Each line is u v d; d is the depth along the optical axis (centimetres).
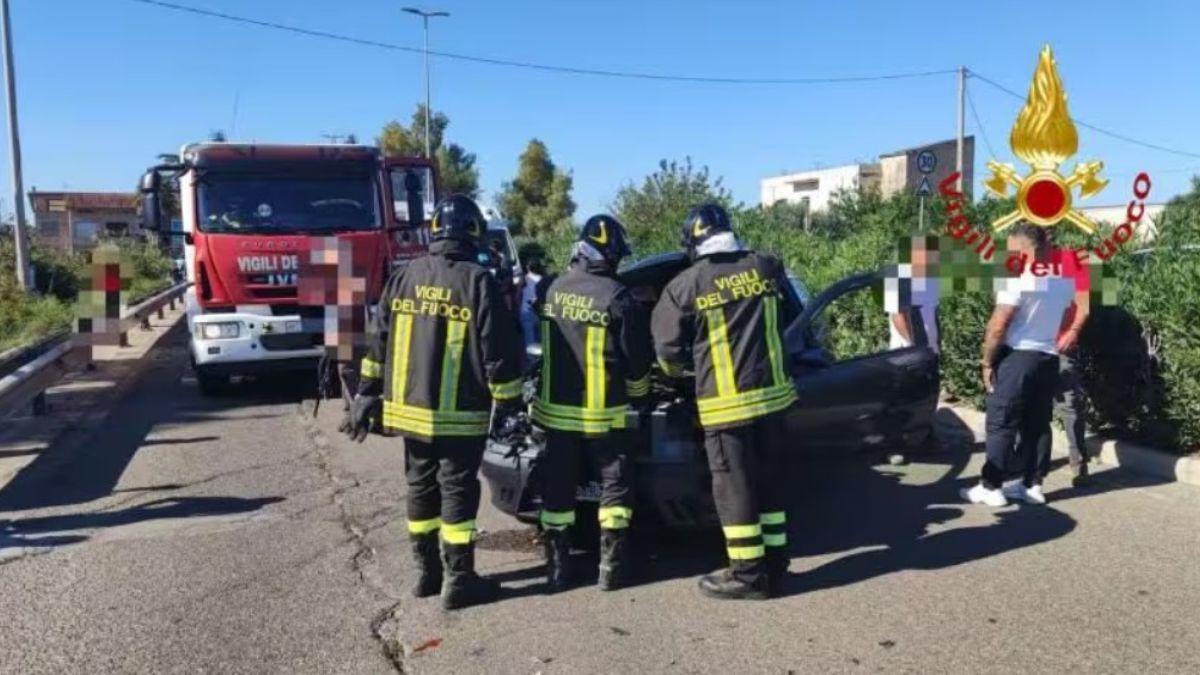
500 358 483
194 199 1097
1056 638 441
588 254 511
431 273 489
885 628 456
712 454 493
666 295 496
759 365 489
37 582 539
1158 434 722
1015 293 621
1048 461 648
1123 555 543
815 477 678
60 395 1163
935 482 703
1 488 739
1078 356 723
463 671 424
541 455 546
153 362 1480
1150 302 705
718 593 496
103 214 6412
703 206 510
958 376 890
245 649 451
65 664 439
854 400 641
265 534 618
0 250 2252
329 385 922
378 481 744
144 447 876
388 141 5588
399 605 500
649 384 516
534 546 588
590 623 471
